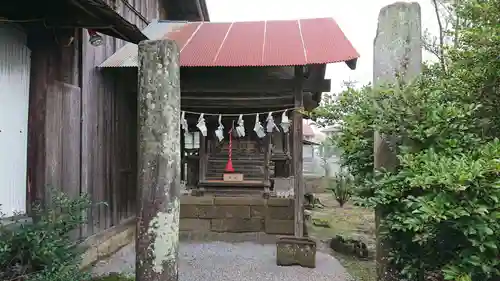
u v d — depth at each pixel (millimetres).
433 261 2340
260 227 7156
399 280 2525
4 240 3004
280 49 5840
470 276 2008
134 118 6848
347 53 5402
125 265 5047
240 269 5051
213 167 7875
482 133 2393
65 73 4598
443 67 3189
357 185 3049
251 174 7688
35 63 4102
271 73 6594
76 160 4781
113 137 5980
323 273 4895
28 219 3826
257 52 5781
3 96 3684
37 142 4051
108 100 5832
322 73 6273
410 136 2316
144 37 3975
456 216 1883
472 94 2484
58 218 3510
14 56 3840
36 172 4031
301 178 6027
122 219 6270
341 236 6398
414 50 2512
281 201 7180
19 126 3889
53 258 3127
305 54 5559
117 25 3691
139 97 2688
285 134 8336
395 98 2369
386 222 2379
